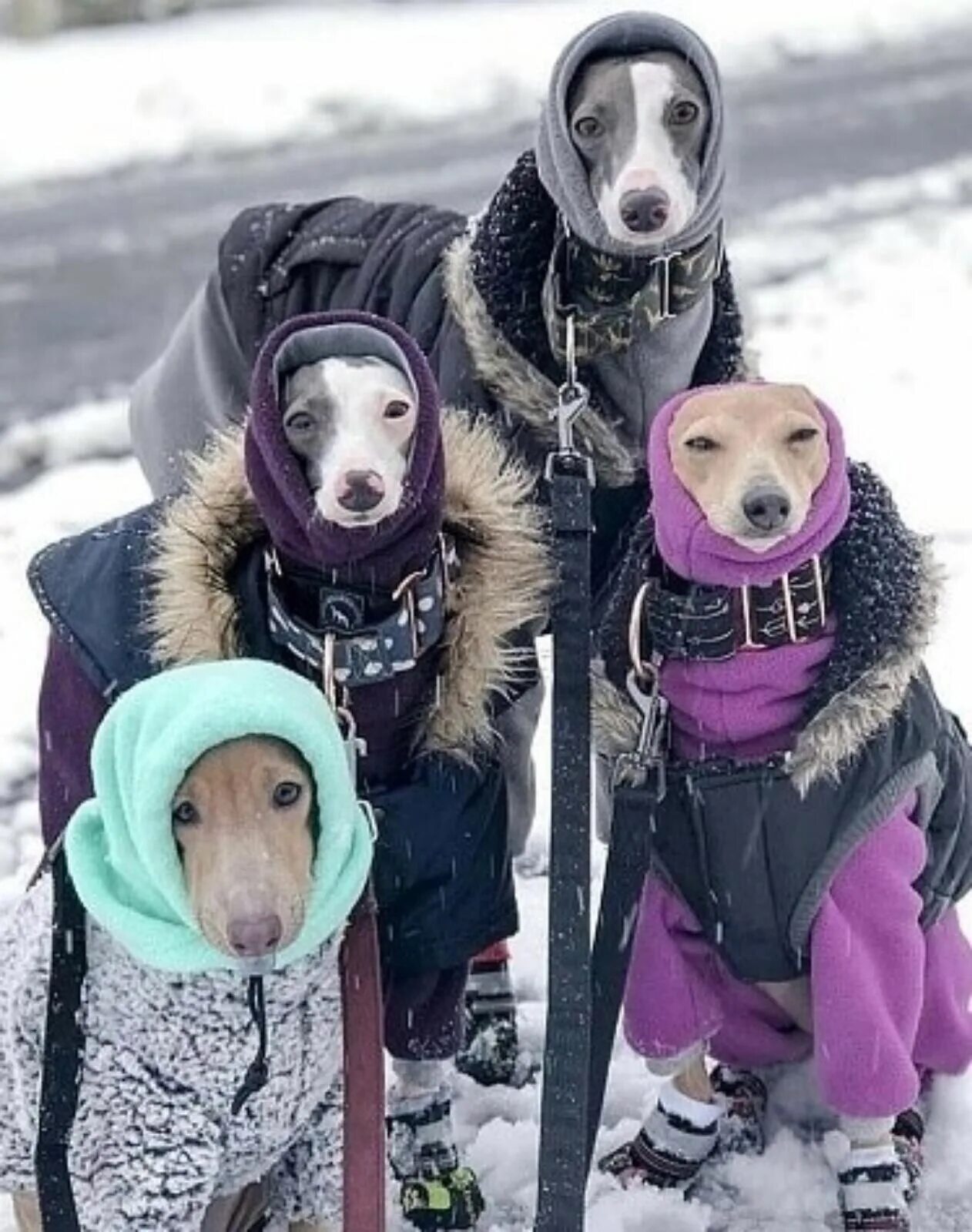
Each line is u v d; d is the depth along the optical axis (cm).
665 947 282
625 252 301
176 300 822
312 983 243
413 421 250
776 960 279
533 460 310
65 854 240
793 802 269
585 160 308
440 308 324
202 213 990
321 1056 248
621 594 276
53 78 1352
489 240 312
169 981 236
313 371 251
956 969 296
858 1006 270
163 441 378
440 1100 290
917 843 275
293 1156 261
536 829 396
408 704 262
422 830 266
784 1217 297
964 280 791
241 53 1441
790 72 1362
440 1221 288
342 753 235
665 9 1562
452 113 1249
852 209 930
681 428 259
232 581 261
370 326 256
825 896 271
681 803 275
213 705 225
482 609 264
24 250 918
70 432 652
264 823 228
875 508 268
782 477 252
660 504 262
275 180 1066
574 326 306
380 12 1703
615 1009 272
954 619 465
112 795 230
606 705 276
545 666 321
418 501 249
